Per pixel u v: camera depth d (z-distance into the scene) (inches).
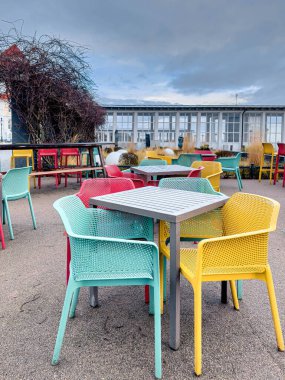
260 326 89.1
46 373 72.2
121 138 729.6
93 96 450.9
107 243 71.7
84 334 86.2
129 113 726.5
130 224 97.4
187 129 729.0
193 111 722.2
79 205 91.5
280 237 168.6
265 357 76.9
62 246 154.4
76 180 385.4
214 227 100.7
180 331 87.0
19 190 171.9
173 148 573.0
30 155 340.2
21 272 125.1
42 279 119.0
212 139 729.0
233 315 94.7
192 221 101.8
